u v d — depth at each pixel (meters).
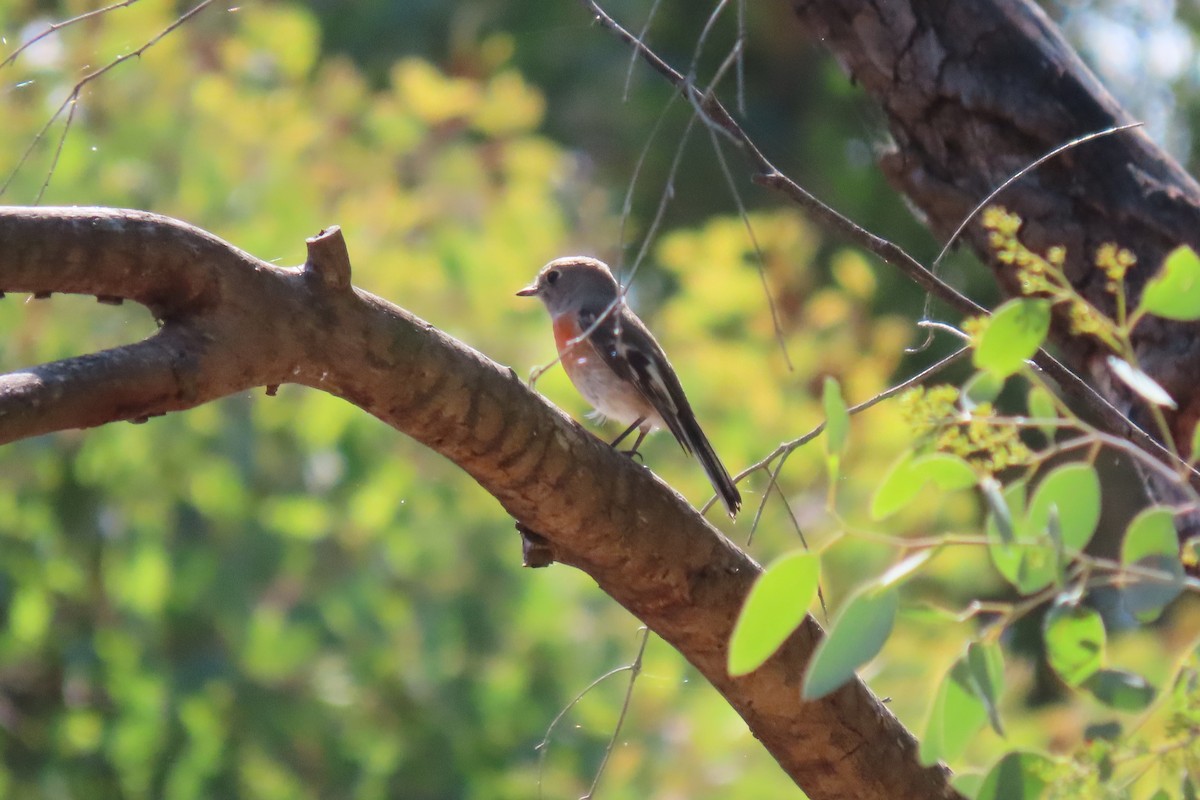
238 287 4.89
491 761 12.70
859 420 13.55
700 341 14.11
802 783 6.20
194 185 13.52
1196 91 17.52
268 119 14.47
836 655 3.87
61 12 13.73
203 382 4.79
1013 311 4.11
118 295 4.79
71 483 12.87
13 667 13.50
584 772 12.21
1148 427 6.45
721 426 13.48
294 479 13.09
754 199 19.77
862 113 8.30
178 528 13.02
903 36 6.98
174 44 14.05
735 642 3.91
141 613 12.55
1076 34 18.14
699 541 5.91
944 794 6.14
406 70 15.86
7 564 12.47
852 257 14.96
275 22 15.41
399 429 5.52
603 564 5.88
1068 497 4.04
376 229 13.91
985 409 4.19
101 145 13.18
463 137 16.11
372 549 13.13
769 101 20.86
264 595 12.95
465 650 13.03
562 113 20.70
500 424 5.46
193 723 12.46
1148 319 6.38
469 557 13.20
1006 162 6.80
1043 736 10.58
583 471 5.65
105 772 13.11
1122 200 6.55
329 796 12.77
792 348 14.01
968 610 4.09
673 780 11.85
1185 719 3.93
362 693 12.97
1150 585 3.99
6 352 12.45
